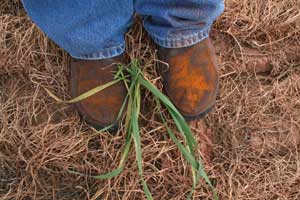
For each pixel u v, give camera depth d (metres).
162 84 1.29
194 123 1.32
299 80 1.39
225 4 1.39
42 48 1.32
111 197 1.27
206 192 1.30
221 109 1.35
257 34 1.40
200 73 1.24
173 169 1.29
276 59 1.39
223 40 1.39
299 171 1.33
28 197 1.28
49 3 1.04
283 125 1.36
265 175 1.32
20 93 1.32
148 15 1.17
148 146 1.28
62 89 1.31
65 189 1.29
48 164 1.29
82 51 1.17
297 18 1.40
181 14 1.12
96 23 1.09
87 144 1.28
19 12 1.35
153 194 1.29
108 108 1.24
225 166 1.32
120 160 1.24
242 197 1.31
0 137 1.29
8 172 1.29
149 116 1.30
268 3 1.40
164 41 1.22
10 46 1.33
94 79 1.24
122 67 1.24
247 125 1.36
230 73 1.37
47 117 1.30
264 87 1.38
